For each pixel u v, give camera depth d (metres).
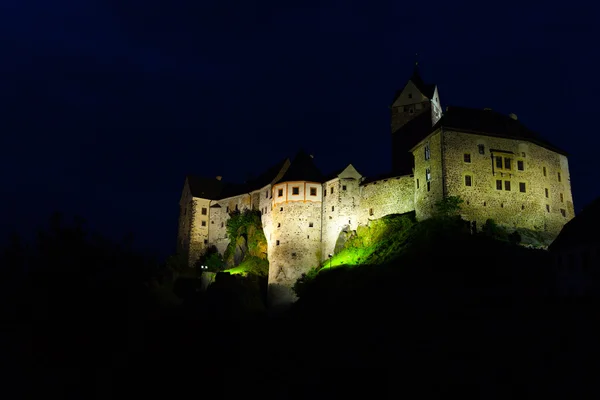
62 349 39.88
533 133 78.88
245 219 97.38
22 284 39.28
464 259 62.94
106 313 41.28
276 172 97.81
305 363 53.41
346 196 85.50
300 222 86.12
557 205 75.06
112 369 42.22
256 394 50.12
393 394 45.28
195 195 108.81
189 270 100.88
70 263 39.91
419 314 54.81
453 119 75.38
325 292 71.44
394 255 69.44
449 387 43.75
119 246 43.53
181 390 48.88
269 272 86.12
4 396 36.56
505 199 71.75
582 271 51.03
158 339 52.78
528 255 63.38
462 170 71.69
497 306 52.38
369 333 54.34
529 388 40.94
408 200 79.69
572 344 43.16
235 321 71.81
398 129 94.44
